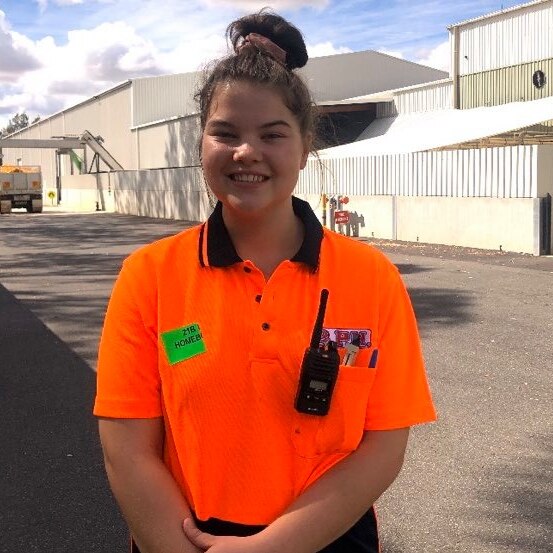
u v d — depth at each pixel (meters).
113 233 26.83
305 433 1.64
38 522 3.79
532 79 28.61
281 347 1.65
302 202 1.81
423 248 17.80
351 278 1.73
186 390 1.64
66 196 60.00
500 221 16.92
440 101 32.88
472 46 31.22
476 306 9.83
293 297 1.70
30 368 6.97
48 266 16.00
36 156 70.88
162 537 1.59
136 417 1.67
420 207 19.45
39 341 8.24
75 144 49.16
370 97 34.88
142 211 41.94
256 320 1.67
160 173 38.62
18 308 10.59
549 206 15.88
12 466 4.51
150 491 1.62
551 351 7.26
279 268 1.70
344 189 22.64
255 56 1.71
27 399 5.91
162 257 1.74
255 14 1.78
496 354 7.18
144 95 48.12
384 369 1.72
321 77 43.31
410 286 11.62
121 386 1.68
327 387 1.61
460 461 4.47
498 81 30.17
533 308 9.60
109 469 1.68
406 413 1.71
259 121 1.67
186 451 1.65
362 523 1.77
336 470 1.65
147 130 45.94
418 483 4.16
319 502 1.60
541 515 3.76
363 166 21.70
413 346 1.77
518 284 11.68
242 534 1.65
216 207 1.77
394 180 20.42
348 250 1.76
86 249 20.27
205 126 1.73
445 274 12.97
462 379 6.28
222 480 1.65
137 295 1.71
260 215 1.71
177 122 41.34
